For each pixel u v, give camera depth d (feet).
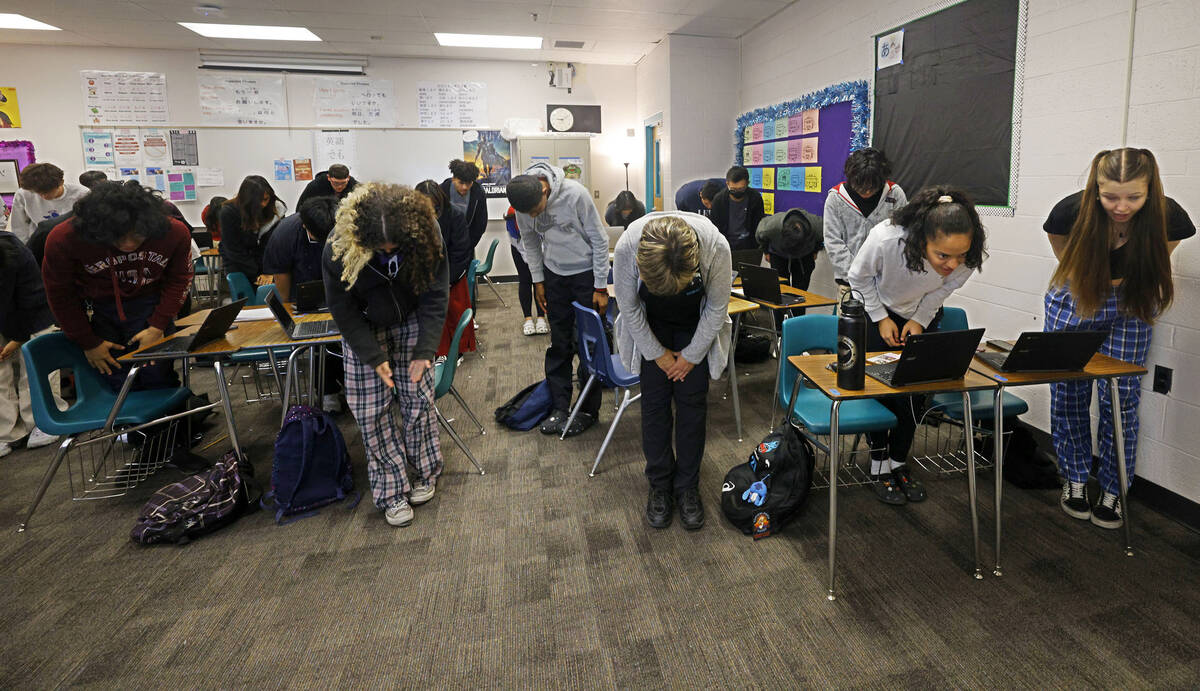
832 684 5.64
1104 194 6.64
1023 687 5.52
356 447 10.97
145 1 17.28
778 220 13.62
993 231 10.68
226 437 11.46
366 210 6.99
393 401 8.39
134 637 6.43
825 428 7.48
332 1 17.40
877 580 7.04
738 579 7.14
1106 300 7.22
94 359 8.98
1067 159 9.20
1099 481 8.10
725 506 8.16
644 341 7.38
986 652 5.94
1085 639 6.06
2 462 10.69
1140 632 6.12
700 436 8.07
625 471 9.82
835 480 6.64
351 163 24.97
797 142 17.46
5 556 7.90
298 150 24.56
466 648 6.21
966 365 6.56
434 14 18.66
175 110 23.48
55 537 8.34
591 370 9.75
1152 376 8.16
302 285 10.59
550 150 25.53
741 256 13.67
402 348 8.30
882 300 8.08
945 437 10.62
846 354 6.41
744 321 15.88
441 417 9.59
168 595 7.10
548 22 19.56
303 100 24.25
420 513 8.75
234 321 9.80
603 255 10.66
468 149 25.79
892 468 8.69
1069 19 9.01
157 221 8.64
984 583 6.93
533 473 9.84
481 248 26.99
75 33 20.68
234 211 15.46
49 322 10.86
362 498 9.21
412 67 24.79
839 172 15.57
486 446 10.87
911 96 12.62
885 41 13.30
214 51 23.29
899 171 13.16
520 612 6.70
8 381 11.05
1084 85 8.84
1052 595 6.69
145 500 9.32
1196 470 7.74
